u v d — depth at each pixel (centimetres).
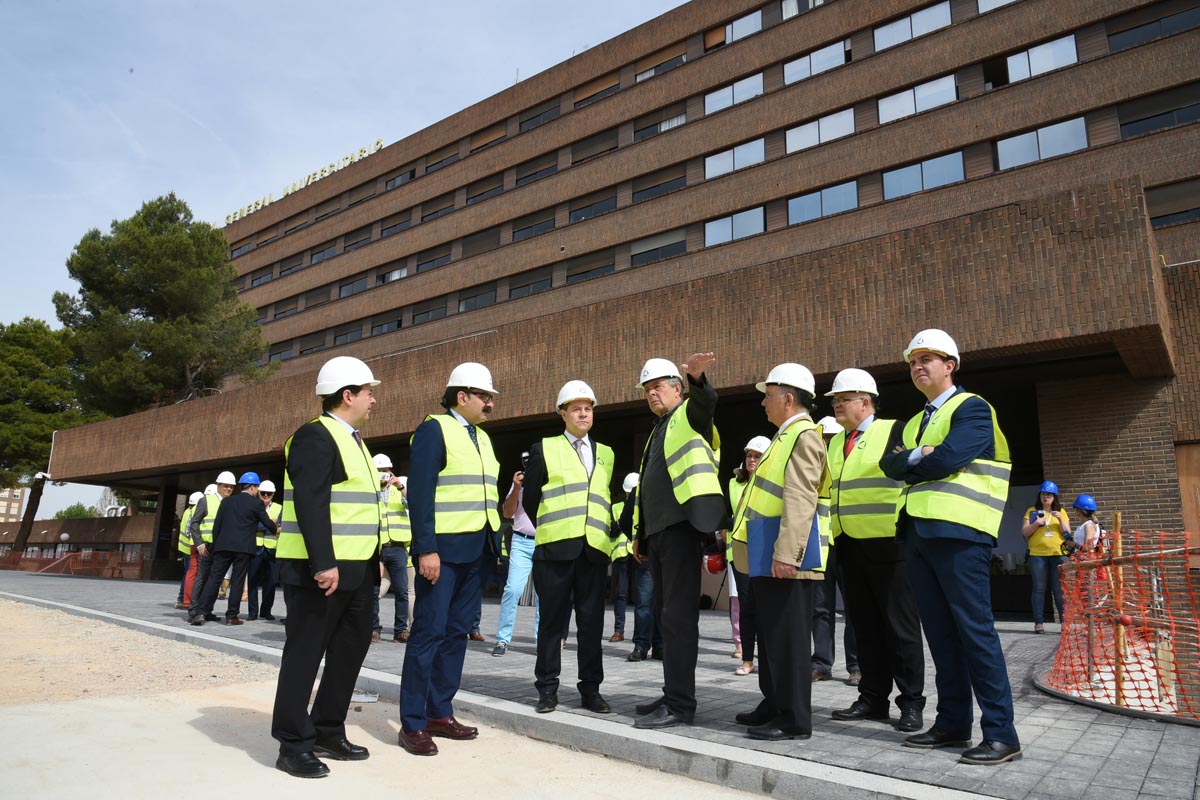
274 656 729
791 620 445
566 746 464
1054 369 1306
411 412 2041
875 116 2261
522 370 1802
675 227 2644
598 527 528
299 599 405
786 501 443
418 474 470
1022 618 1386
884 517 503
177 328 3247
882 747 420
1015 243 1204
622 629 1017
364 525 432
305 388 2344
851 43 2364
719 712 516
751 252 2427
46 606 1273
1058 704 547
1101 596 700
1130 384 1295
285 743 391
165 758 396
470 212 3369
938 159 2119
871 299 1334
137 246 3288
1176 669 605
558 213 3045
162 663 714
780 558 434
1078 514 1280
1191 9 1817
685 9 2809
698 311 1538
